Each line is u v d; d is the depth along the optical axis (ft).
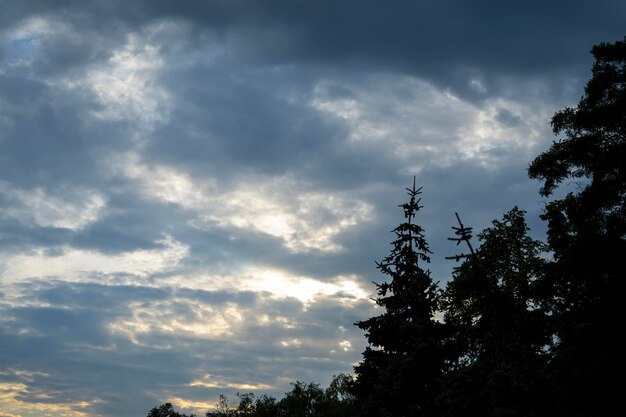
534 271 144.56
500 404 60.44
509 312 64.90
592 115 127.65
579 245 106.73
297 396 249.14
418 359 86.43
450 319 103.09
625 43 129.18
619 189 117.08
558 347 81.15
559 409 61.11
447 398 63.87
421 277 103.65
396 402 86.84
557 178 134.72
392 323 102.42
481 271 66.28
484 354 65.67
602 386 77.51
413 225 116.26
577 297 102.32
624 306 85.15
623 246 101.45
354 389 110.52
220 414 267.18
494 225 157.89
